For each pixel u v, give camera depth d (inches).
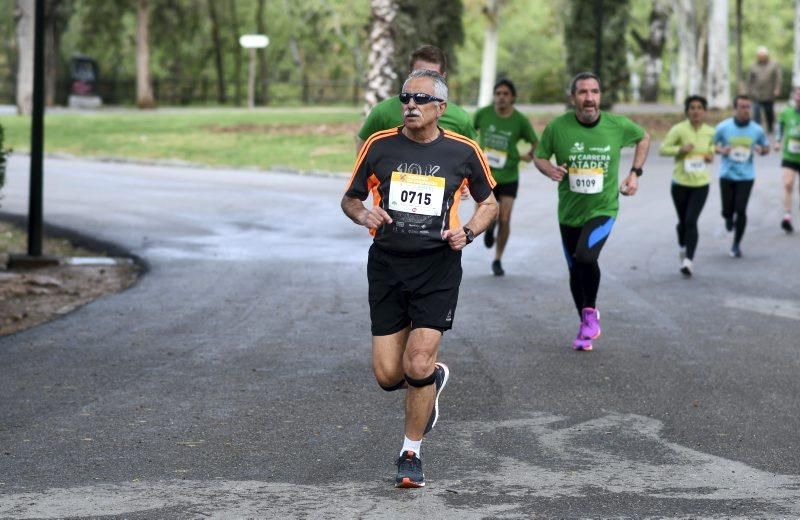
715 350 904.3
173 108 5319.9
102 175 2522.1
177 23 5423.2
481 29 6348.4
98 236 1581.0
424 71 560.1
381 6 2669.8
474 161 568.4
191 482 557.0
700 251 1517.0
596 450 624.1
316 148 3014.3
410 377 553.3
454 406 721.0
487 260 1402.6
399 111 792.3
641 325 1005.8
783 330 991.0
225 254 1439.5
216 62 6314.0
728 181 1466.5
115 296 1133.7
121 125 3659.0
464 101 6471.5
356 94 6520.7
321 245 1529.3
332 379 792.3
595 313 898.7
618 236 1636.3
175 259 1392.7
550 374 815.1
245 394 746.2
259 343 914.1
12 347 889.5
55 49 5191.9
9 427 659.4
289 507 519.5
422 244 560.7
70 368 819.4
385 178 564.4
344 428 664.4
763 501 535.8
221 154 2960.1
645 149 932.6
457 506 523.8
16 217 1775.3
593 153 915.4
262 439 639.1
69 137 3344.0
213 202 2025.1
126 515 505.4
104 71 6146.7
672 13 5748.0
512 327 991.0
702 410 717.3
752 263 1405.0
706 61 5935.0
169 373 805.9
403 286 565.3
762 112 3732.8
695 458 610.2
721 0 4229.8
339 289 1186.0
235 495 536.7
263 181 2447.1
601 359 866.8
